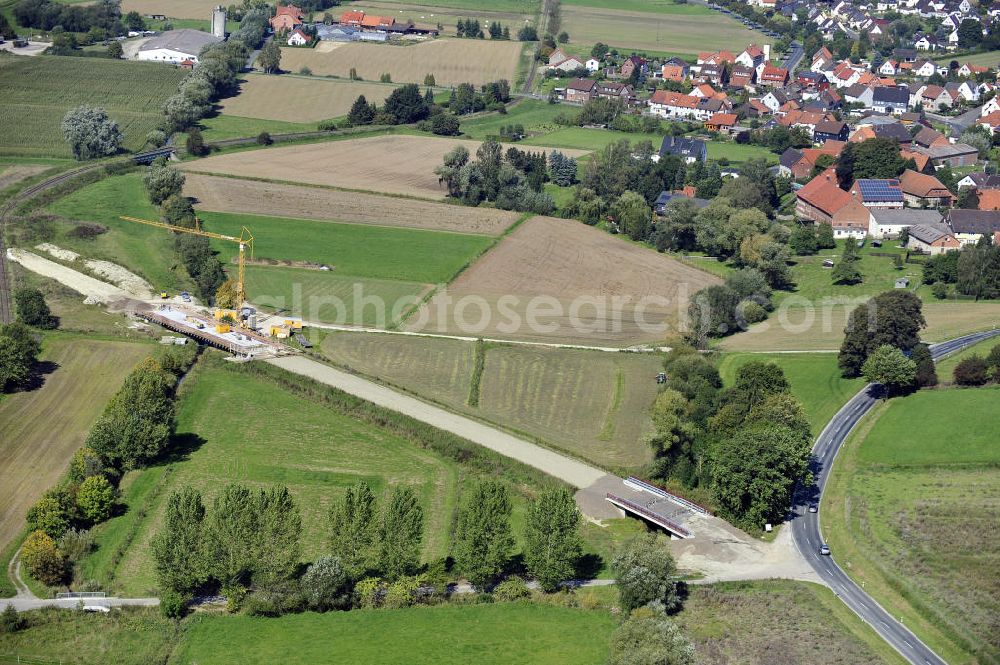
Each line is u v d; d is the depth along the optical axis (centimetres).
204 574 15638
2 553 16875
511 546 16238
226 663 14612
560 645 15025
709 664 14525
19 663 14638
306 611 15775
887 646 15062
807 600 16088
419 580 16050
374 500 17062
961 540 17300
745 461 18050
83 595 15938
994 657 14662
